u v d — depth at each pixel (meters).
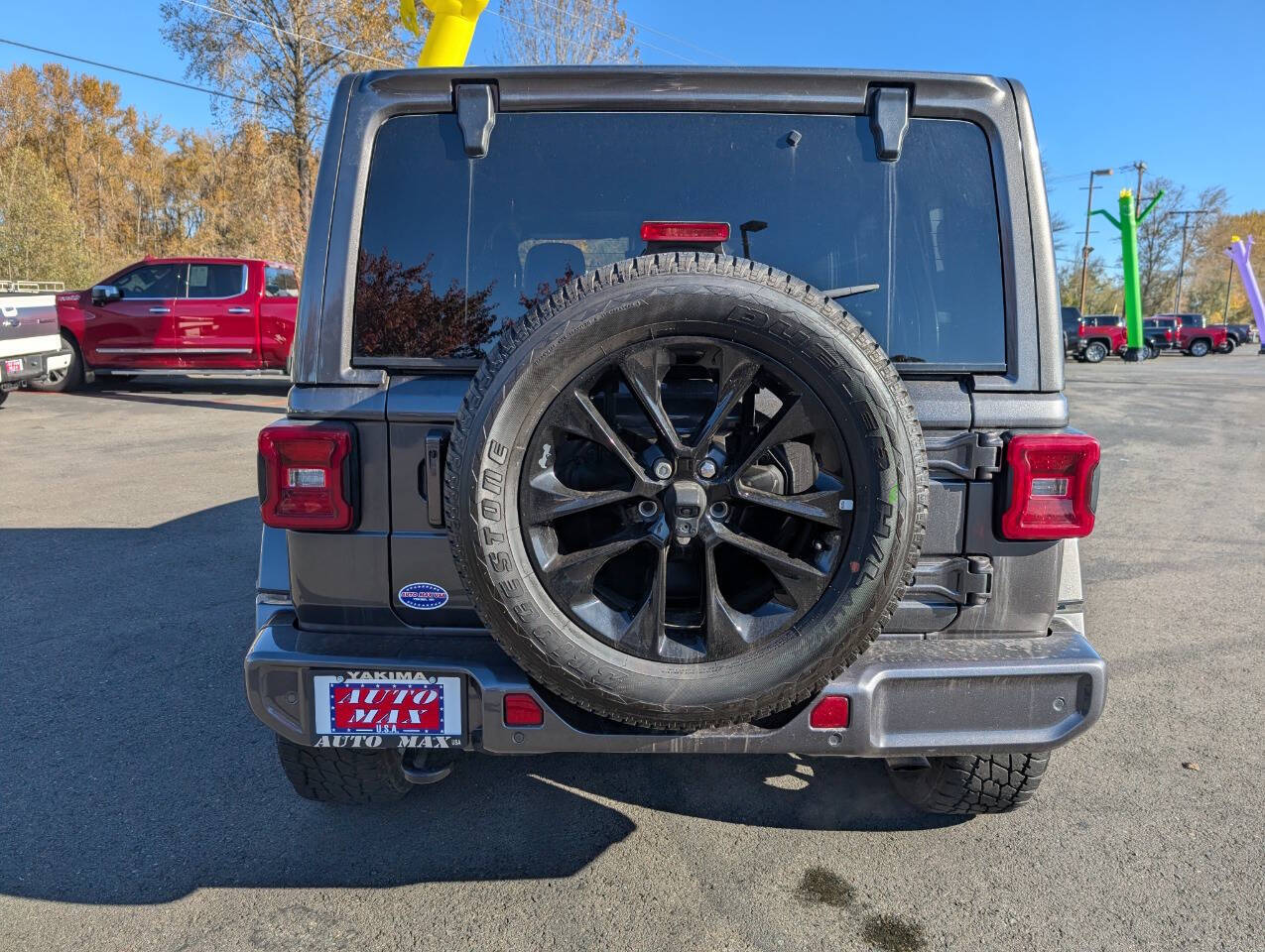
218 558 5.66
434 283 2.26
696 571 2.13
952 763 2.60
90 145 51.62
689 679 1.96
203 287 13.77
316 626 2.28
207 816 2.86
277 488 2.17
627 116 2.28
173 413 12.30
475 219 2.27
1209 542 6.53
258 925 2.35
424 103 2.25
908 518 1.95
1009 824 2.86
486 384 1.92
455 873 2.58
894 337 2.27
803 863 2.64
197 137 52.94
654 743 2.09
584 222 2.29
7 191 28.06
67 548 5.84
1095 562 5.99
